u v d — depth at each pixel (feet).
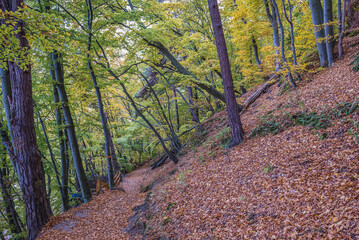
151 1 37.37
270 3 39.70
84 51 22.36
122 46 39.34
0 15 14.85
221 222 15.37
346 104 19.69
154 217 21.66
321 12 37.58
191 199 20.83
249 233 12.85
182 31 57.26
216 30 27.02
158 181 39.22
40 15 15.72
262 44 60.80
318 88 27.43
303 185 14.05
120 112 84.17
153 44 37.96
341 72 27.32
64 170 40.34
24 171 22.04
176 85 60.03
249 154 23.50
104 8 39.17
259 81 59.62
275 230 11.93
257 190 16.44
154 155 79.15
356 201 10.66
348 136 16.30
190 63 49.80
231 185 19.33
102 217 26.84
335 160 14.64
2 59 17.52
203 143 40.27
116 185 46.83
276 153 20.26
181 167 35.24
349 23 38.83
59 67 34.04
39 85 36.19
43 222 23.03
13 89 20.97
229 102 28.58
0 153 31.76
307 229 10.82
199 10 58.54
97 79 39.68
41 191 22.94
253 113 37.04
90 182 59.62
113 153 50.24
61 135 40.68
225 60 27.61
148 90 71.61
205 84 43.88
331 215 10.79
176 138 54.39
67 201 40.75
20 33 18.66
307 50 44.42
